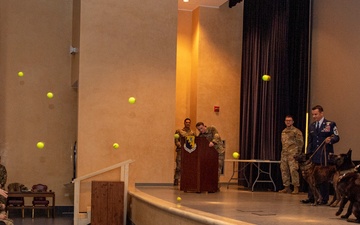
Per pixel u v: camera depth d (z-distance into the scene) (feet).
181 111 47.96
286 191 36.86
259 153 43.83
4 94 44.52
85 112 39.91
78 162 39.58
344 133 36.47
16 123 44.65
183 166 35.09
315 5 40.11
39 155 44.96
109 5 40.83
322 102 38.96
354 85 35.68
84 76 40.06
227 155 46.83
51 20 45.83
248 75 45.62
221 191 37.45
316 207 25.75
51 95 38.34
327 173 26.48
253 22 45.19
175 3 42.16
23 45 45.14
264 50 43.65
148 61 41.34
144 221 28.76
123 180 34.19
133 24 41.22
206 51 46.75
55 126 45.37
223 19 47.29
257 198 30.96
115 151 40.24
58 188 45.03
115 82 40.60
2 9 44.78
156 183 40.91
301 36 40.34
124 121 40.55
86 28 40.32
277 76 41.52
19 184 43.14
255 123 44.11
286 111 40.91
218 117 46.73
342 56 36.99
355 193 19.75
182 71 48.16
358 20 35.63
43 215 43.75
